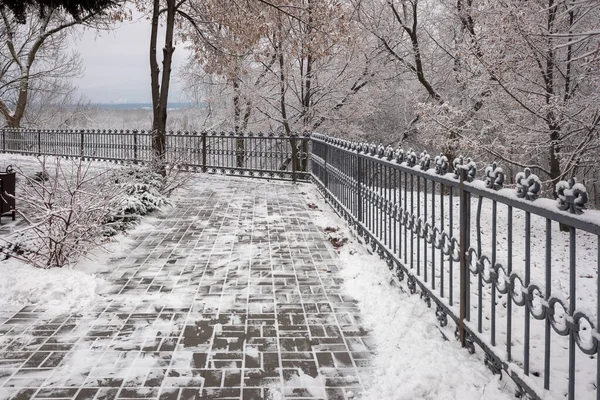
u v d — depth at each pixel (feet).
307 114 68.44
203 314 15.19
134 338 13.38
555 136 35.60
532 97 34.81
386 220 18.98
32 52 87.15
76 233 19.99
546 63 35.35
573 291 7.52
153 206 31.01
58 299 16.28
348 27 52.39
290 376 11.31
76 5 28.68
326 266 20.59
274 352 12.56
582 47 34.06
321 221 29.53
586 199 7.11
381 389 10.66
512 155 41.73
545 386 8.41
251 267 20.42
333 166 33.01
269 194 40.93
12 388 10.70
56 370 11.55
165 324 14.38
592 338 6.99
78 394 10.47
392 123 79.51
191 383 10.96
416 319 14.08
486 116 42.78
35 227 18.85
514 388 9.81
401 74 67.51
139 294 17.02
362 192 23.61
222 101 81.66
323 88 68.18
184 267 20.38
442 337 12.95
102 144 66.18
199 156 55.42
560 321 9.20
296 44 56.29
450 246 12.61
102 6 30.27
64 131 72.64
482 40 37.45
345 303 16.21
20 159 70.64
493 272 10.20
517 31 32.60
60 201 19.79
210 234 26.53
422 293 15.16
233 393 10.55
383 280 17.60
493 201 10.19
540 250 27.30
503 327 14.07
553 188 37.78
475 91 43.68
